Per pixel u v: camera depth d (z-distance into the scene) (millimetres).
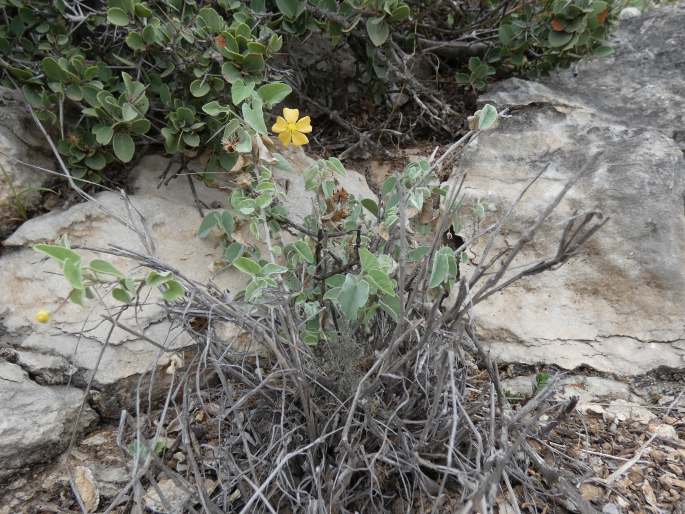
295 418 417
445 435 402
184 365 491
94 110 526
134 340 488
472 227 629
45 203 573
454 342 377
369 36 619
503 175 663
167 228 563
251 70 530
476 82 754
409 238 511
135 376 481
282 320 396
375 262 388
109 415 483
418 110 791
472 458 407
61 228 537
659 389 548
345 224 495
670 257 574
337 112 747
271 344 365
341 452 382
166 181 591
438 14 792
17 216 554
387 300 418
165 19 576
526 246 614
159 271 390
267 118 682
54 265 518
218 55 539
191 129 558
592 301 588
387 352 360
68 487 430
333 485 356
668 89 712
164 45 544
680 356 554
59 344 480
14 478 430
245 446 379
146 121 533
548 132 680
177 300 435
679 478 452
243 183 477
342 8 612
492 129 698
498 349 576
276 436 411
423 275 419
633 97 714
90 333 485
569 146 664
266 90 464
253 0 604
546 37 709
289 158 660
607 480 445
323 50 791
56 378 473
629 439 489
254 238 562
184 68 559
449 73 857
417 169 491
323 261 493
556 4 672
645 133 646
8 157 552
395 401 431
